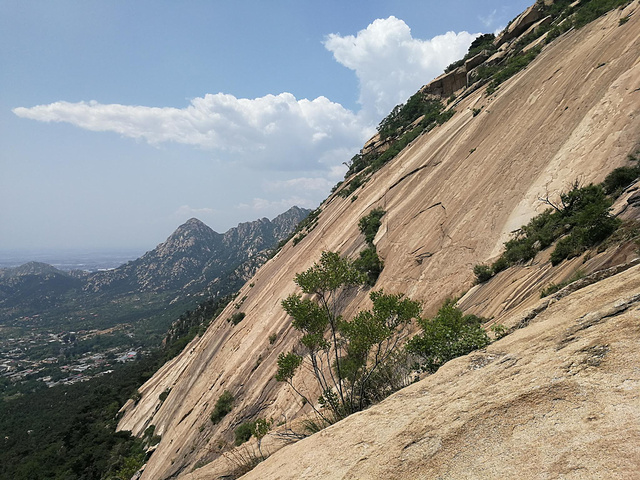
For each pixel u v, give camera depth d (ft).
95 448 159.12
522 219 53.98
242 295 181.57
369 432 14.32
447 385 15.19
